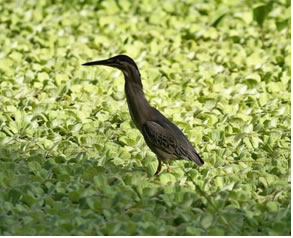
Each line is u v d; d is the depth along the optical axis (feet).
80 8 74.43
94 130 43.78
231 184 36.09
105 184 35.86
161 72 55.93
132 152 41.11
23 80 52.90
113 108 48.14
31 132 43.39
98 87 51.62
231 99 50.24
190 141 42.68
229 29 67.92
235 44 62.75
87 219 32.14
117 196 33.81
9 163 37.78
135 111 38.99
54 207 33.24
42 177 36.70
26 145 40.93
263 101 50.16
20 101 49.16
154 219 32.27
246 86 52.70
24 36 64.23
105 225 31.22
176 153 37.93
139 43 62.54
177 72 55.83
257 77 54.70
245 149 42.14
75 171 37.35
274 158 40.37
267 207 33.65
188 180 36.94
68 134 43.62
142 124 38.75
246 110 48.70
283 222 32.24
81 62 57.52
